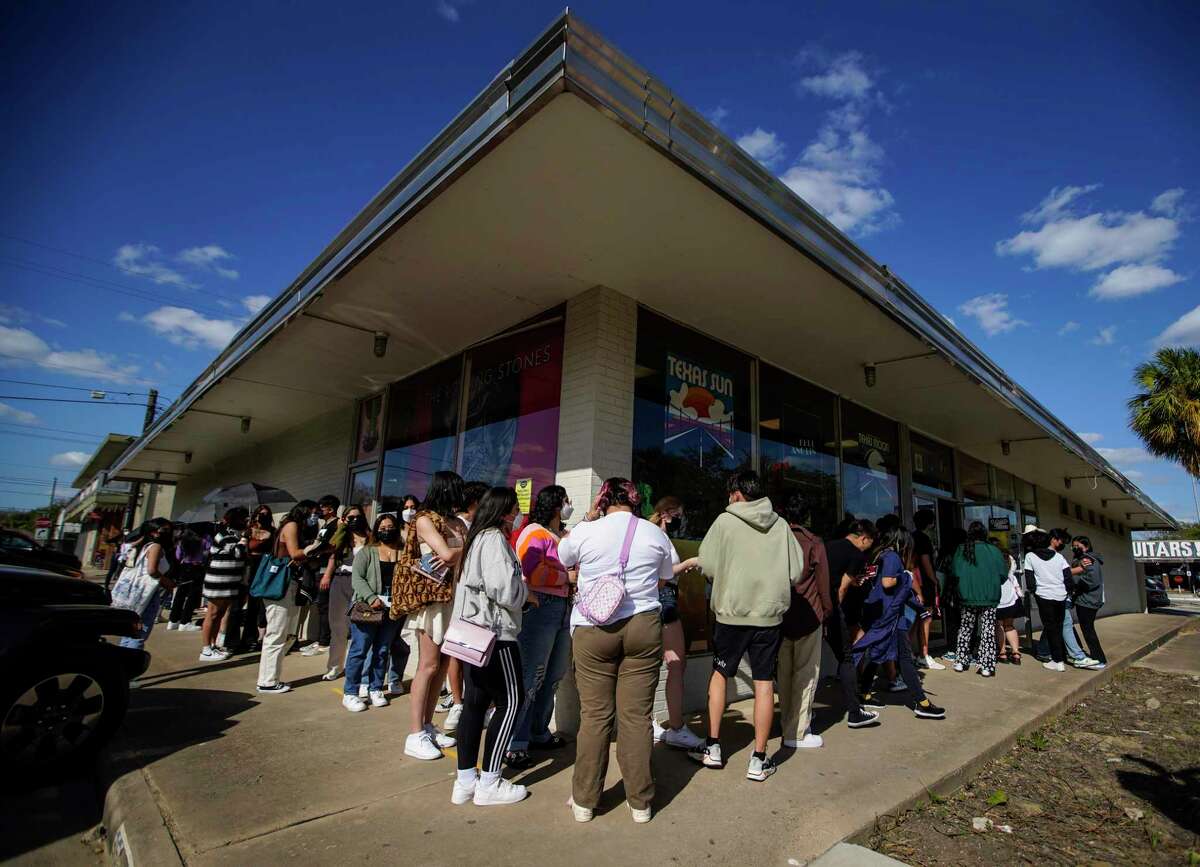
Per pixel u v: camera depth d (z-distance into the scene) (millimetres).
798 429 7863
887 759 4281
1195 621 18281
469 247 4891
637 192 4086
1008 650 8438
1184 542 33656
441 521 4145
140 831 2994
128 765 3854
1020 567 13812
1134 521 22344
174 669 6797
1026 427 10211
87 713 4008
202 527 10148
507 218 4453
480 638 3301
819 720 5332
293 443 11641
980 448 11984
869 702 5980
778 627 3979
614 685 3367
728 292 5637
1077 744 5199
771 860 2865
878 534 5957
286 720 4863
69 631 3975
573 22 3043
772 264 5062
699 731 4934
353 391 9250
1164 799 4062
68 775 3980
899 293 5859
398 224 4391
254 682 6188
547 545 4203
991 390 8211
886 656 5461
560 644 4406
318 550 6336
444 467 7320
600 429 5352
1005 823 3633
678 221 4445
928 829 3486
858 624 5699
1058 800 4035
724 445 6648
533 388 6129
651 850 2920
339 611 6320
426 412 7887
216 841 2920
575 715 4664
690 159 3703
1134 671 8750
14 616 3857
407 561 4223
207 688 5887
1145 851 3338
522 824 3152
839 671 5133
